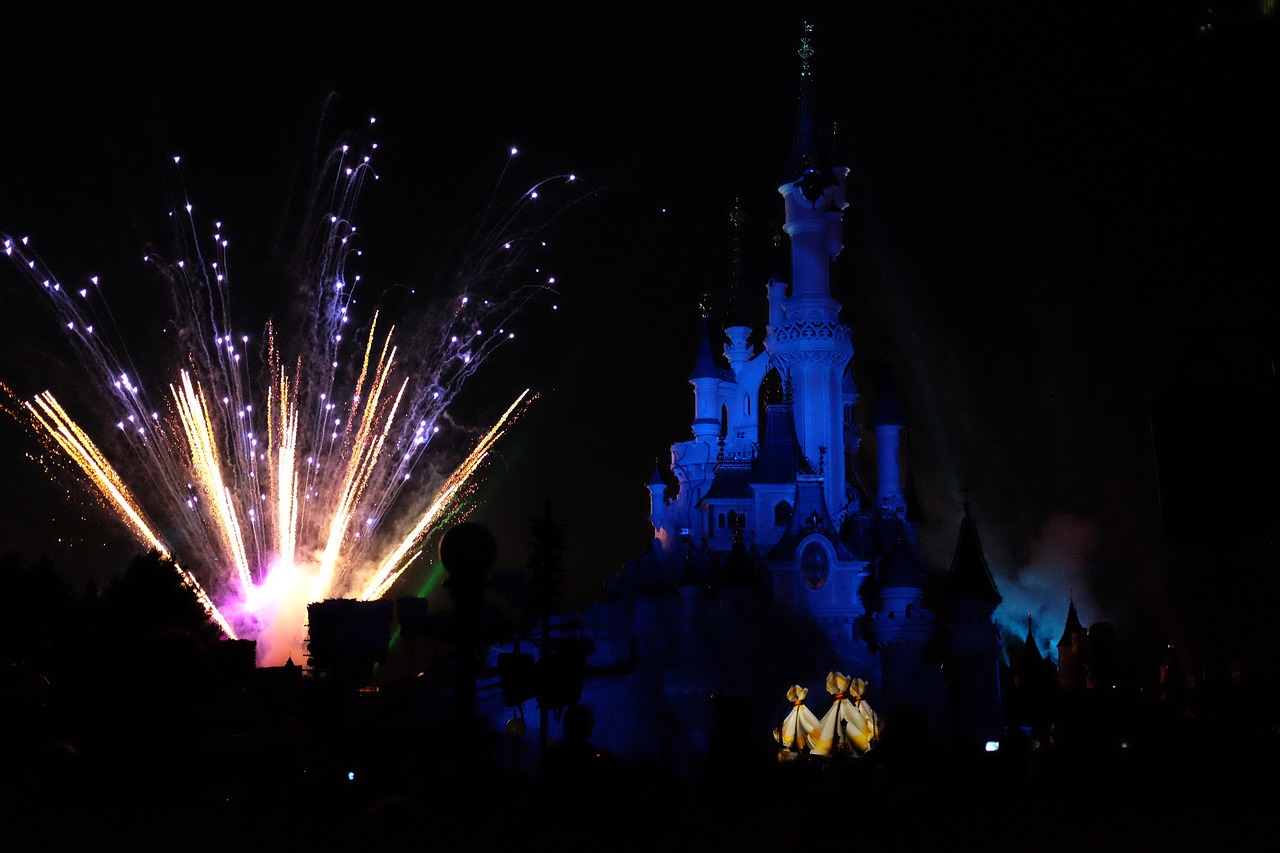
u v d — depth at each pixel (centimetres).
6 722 2328
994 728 6519
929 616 6919
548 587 2711
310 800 1814
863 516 8206
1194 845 1686
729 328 9588
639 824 1310
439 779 1602
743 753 1515
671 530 8688
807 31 8462
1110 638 6122
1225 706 3925
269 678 2952
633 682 6881
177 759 2373
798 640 7212
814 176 8450
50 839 1619
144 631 3547
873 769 1461
